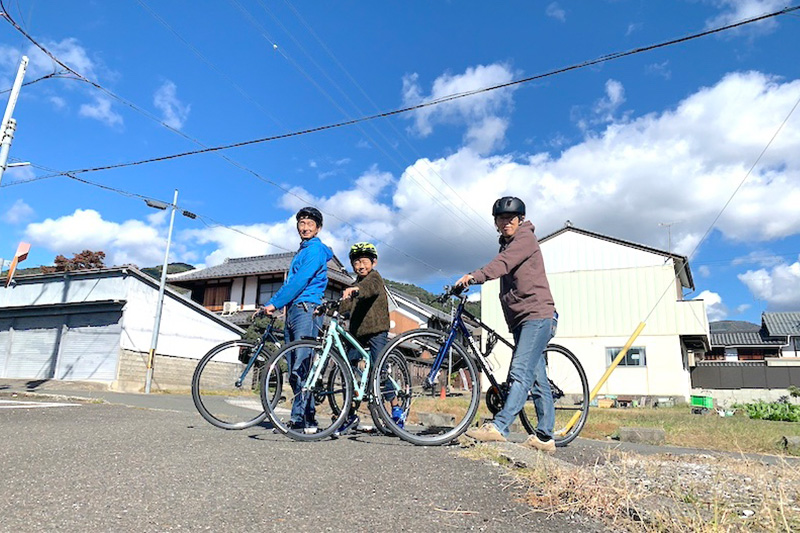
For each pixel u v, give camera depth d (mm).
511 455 2451
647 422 7219
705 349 21406
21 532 1382
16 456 2268
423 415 3430
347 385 3188
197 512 1585
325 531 1465
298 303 3350
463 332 3311
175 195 15344
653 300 18188
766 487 2146
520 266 3053
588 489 1871
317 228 3562
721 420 8195
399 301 26203
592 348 18469
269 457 2346
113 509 1584
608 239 19484
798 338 29266
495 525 1557
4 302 15188
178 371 15422
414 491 1874
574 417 3734
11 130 9891
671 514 1658
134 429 3162
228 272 22953
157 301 14742
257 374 3717
